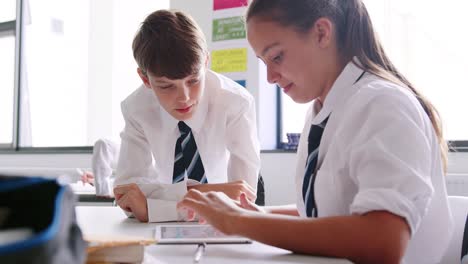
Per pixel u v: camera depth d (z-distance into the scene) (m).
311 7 0.87
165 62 1.24
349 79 0.90
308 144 0.98
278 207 1.18
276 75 0.91
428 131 0.81
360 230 0.68
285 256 0.71
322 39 0.88
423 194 0.71
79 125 4.39
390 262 0.67
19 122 4.37
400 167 0.71
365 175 0.73
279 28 0.86
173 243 0.80
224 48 3.05
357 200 0.72
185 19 1.33
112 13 4.30
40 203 0.36
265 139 3.04
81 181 2.84
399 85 0.84
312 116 1.03
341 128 0.84
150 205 1.24
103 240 0.57
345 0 0.93
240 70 3.01
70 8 4.53
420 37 2.72
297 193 1.07
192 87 1.31
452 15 2.64
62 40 4.48
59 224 0.35
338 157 0.86
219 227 0.78
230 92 1.56
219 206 0.81
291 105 3.17
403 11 2.76
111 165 2.66
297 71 0.89
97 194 2.50
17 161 4.26
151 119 1.55
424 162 0.73
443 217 0.88
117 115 4.29
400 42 2.77
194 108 1.37
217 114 1.57
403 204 0.68
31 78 4.45
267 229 0.72
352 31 0.93
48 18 4.52
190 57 1.26
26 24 4.43
